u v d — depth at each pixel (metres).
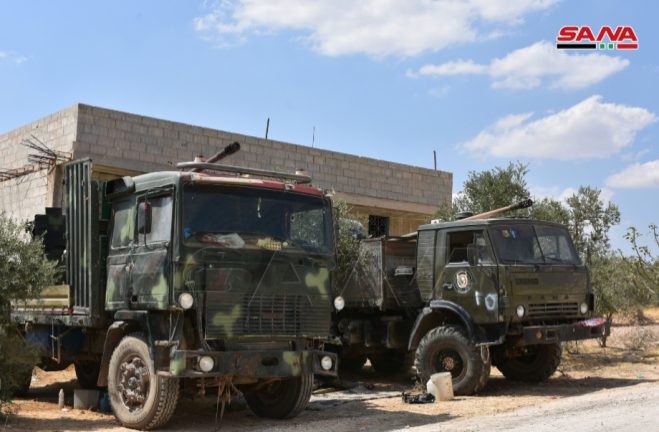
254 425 7.64
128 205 7.80
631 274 14.36
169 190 7.12
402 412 8.33
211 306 6.82
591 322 10.27
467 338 9.80
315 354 7.52
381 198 22.52
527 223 10.27
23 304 8.66
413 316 11.01
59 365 10.17
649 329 20.06
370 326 11.44
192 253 6.89
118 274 7.74
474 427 6.75
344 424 7.47
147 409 6.98
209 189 7.23
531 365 11.12
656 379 11.18
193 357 6.71
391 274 11.11
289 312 7.37
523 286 9.69
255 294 7.12
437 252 10.46
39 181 17.23
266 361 7.16
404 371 13.09
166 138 17.59
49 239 10.20
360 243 11.46
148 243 7.27
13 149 18.80
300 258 7.61
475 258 9.73
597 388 10.22
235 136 19.02
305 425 7.38
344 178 21.58
